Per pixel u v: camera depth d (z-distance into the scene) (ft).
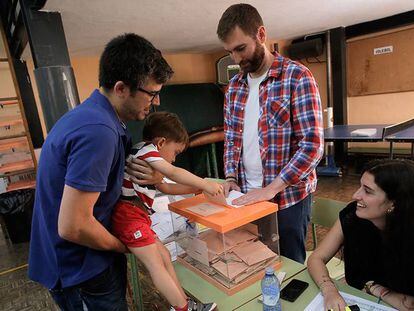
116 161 2.94
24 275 9.34
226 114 5.60
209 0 8.44
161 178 4.20
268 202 4.15
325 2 10.49
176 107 17.69
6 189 12.01
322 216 5.95
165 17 9.59
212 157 17.89
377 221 3.73
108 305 3.36
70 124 2.70
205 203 4.32
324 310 3.28
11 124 11.69
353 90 18.51
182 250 4.80
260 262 4.00
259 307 3.47
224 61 17.35
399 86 16.76
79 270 3.13
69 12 7.73
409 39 15.97
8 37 10.76
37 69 7.18
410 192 3.43
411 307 3.44
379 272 4.02
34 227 3.35
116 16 8.79
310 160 4.41
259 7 9.98
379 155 17.33
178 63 18.52
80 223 2.67
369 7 12.27
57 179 2.77
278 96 4.67
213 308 3.47
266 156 4.88
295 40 18.81
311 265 4.01
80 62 15.64
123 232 3.61
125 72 2.84
